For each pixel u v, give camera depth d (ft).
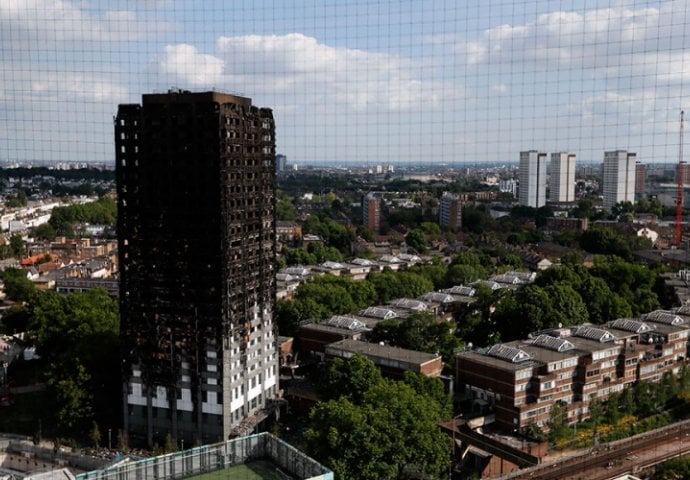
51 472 406.62
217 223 650.84
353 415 515.50
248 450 435.53
